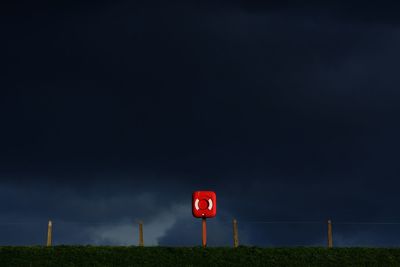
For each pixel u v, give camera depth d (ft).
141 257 188.85
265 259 187.93
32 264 183.42
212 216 193.26
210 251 192.75
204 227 195.83
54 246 198.08
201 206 192.54
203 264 184.75
